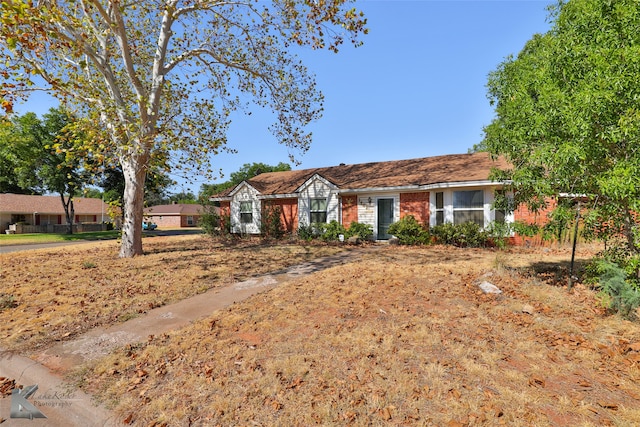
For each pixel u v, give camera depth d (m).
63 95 8.86
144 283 7.38
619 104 4.27
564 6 5.99
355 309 5.29
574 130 4.35
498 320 4.71
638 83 4.06
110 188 27.45
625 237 5.54
